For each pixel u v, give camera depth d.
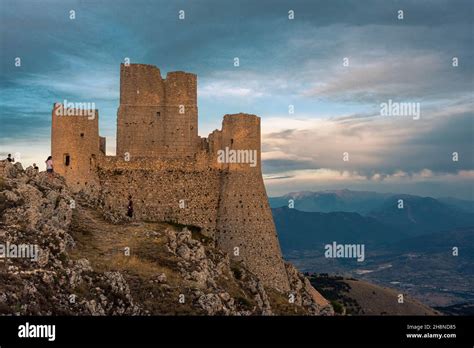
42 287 49.62
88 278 55.84
